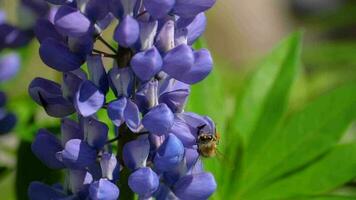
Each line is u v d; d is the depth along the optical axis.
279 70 0.73
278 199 0.69
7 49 0.75
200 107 0.70
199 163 0.58
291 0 1.62
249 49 1.61
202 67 0.55
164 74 0.56
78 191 0.57
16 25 0.74
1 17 0.76
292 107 0.87
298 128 0.70
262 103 0.72
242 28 1.61
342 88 0.70
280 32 1.63
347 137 0.83
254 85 0.73
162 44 0.55
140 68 0.54
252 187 0.69
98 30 0.56
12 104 0.78
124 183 0.57
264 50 1.61
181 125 0.56
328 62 0.89
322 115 0.70
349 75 0.88
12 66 0.77
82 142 0.56
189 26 0.56
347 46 0.87
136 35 0.54
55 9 0.57
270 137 0.71
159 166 0.56
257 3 1.63
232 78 0.88
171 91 0.56
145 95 0.55
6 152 0.76
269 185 0.69
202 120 0.57
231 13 1.61
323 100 0.70
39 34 0.56
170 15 0.55
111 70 0.56
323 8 1.57
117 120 0.55
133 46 0.55
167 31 0.55
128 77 0.55
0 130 0.72
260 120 0.72
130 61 0.55
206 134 0.57
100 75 0.56
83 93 0.55
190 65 0.55
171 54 0.55
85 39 0.55
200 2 0.55
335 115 0.70
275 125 0.71
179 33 0.56
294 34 0.74
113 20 0.57
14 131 0.74
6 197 0.82
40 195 0.58
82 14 0.55
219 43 1.59
